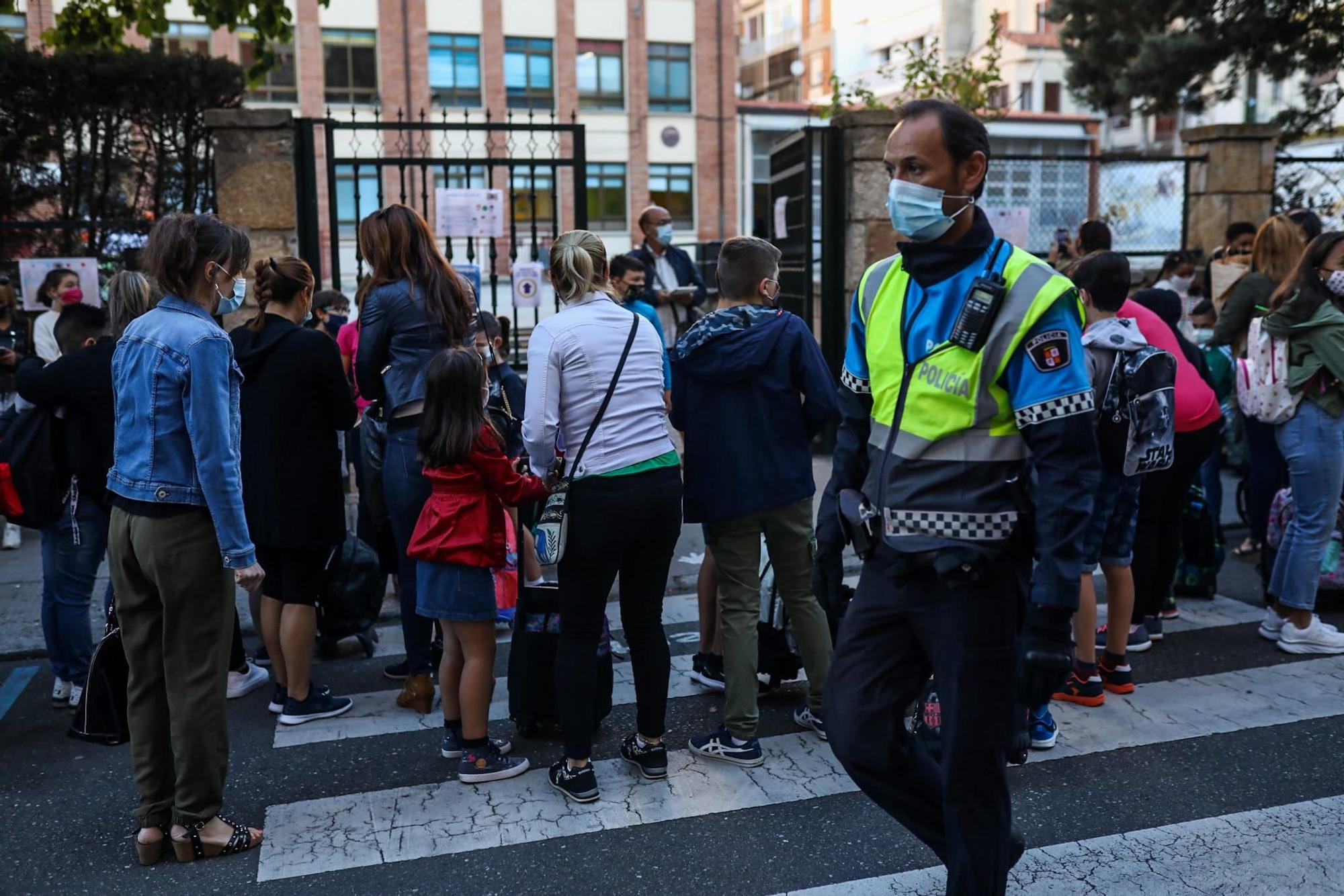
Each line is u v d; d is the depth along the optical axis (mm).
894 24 46156
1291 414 5016
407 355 4301
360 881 3289
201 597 3285
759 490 3889
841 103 14859
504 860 3385
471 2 32125
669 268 8469
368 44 31562
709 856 3379
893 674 2602
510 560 4660
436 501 3904
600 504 3598
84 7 9391
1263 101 27062
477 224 7402
